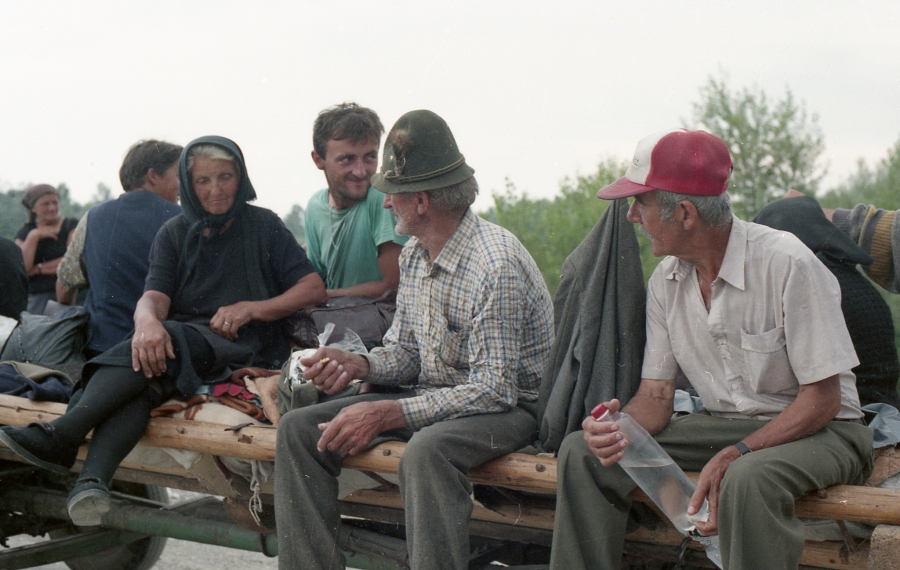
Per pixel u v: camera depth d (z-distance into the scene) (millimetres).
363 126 3742
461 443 2521
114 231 3887
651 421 2527
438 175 2766
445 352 2834
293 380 2922
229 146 3355
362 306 3496
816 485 2160
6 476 3760
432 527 2443
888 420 2641
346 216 3896
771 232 2410
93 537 3496
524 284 2785
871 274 3377
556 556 2379
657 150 2395
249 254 3438
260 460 2916
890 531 2021
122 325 3770
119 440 2979
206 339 3188
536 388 2896
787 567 2080
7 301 4441
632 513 2520
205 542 3268
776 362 2375
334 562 2697
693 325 2516
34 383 3303
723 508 2137
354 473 2918
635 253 2615
